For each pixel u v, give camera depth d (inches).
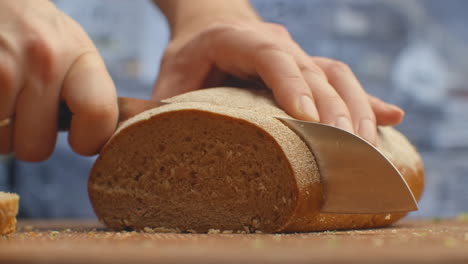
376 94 35.1
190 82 22.5
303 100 18.5
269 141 17.2
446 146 35.7
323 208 17.4
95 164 18.4
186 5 24.8
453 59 36.6
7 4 18.3
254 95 19.4
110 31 33.1
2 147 19.6
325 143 17.4
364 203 17.4
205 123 17.6
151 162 18.1
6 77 17.8
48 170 32.0
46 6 19.2
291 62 19.3
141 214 18.2
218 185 17.7
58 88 18.6
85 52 19.0
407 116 35.6
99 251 12.8
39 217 31.9
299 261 11.7
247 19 23.9
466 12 36.6
